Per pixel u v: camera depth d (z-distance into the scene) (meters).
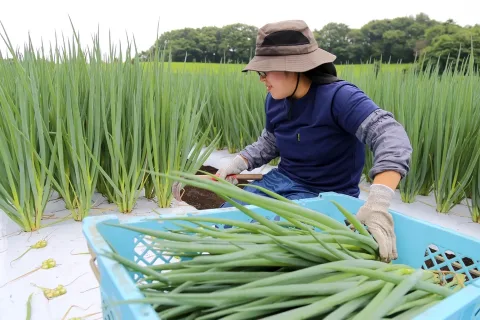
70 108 1.86
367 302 0.84
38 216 1.92
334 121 1.59
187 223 1.11
